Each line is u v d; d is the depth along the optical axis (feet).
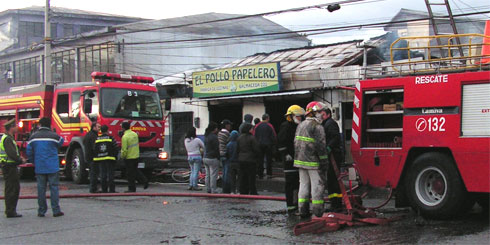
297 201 30.68
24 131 59.57
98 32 127.75
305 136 27.45
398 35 82.74
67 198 39.68
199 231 25.57
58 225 27.58
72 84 54.75
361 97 31.32
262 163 49.55
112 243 23.12
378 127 30.81
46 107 56.85
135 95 54.03
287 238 23.58
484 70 27.12
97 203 36.42
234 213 31.09
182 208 33.47
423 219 28.04
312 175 27.53
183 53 130.72
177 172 57.67
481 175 25.82
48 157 30.30
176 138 90.07
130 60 124.88
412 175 28.71
